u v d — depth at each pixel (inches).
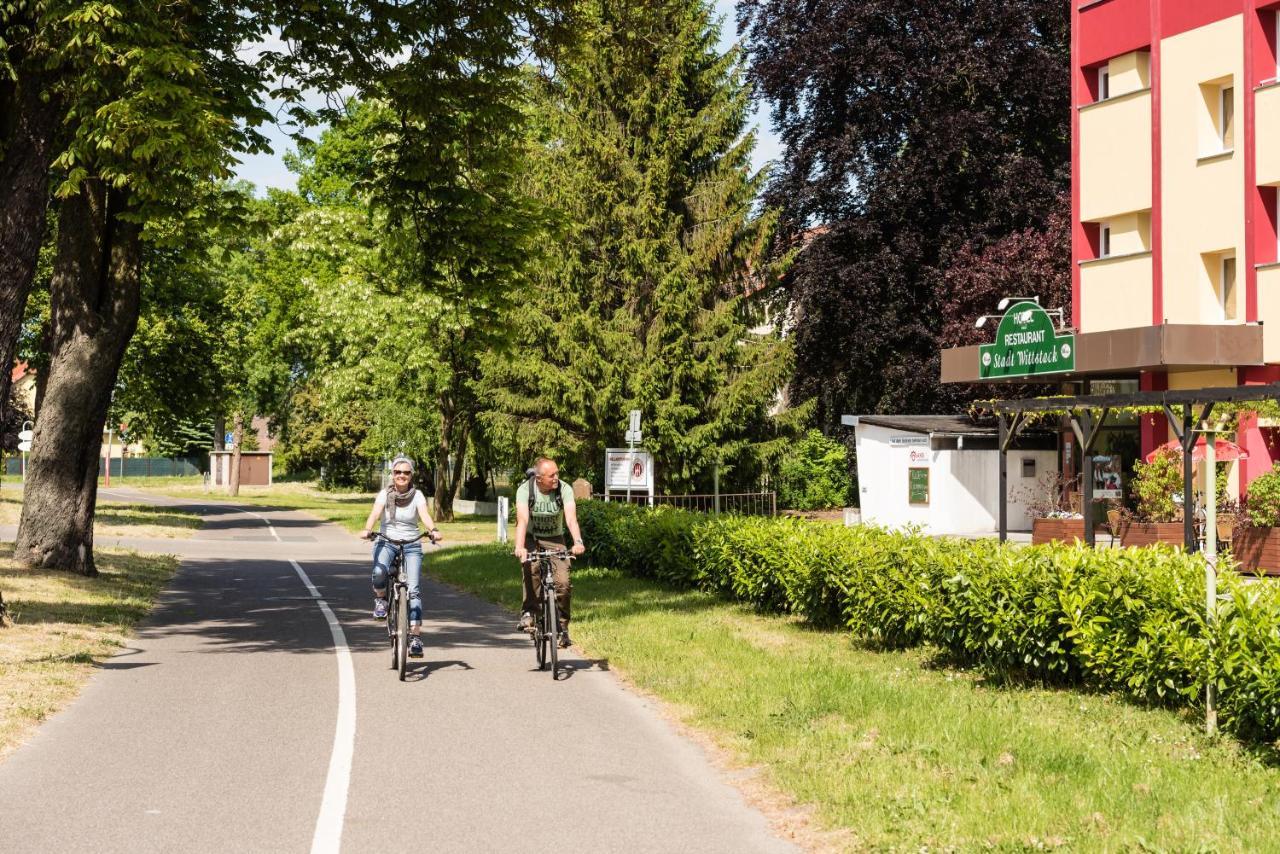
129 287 733.9
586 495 602.5
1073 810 253.6
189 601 697.0
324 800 268.5
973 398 1375.5
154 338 1606.8
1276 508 741.3
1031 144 1435.8
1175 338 829.2
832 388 1533.0
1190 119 929.5
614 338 1355.8
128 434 1967.3
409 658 482.9
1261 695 296.5
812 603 538.6
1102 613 370.0
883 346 1414.9
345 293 1622.8
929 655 461.7
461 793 275.4
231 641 527.5
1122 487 1026.1
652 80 1390.3
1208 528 330.6
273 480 3900.1
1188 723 333.4
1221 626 320.8
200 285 1678.2
